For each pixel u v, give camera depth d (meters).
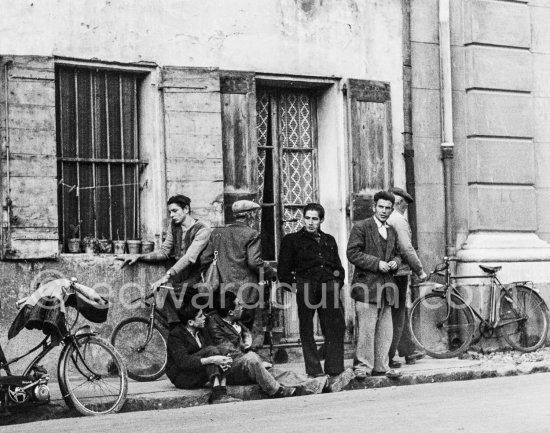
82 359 9.59
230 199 12.39
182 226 11.48
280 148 13.29
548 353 13.57
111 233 11.95
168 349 10.58
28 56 11.23
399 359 13.02
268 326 12.32
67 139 11.72
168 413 9.53
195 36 12.39
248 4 12.76
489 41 14.39
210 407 9.90
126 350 11.32
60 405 9.48
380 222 11.40
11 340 11.02
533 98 14.82
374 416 8.86
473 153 14.24
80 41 11.66
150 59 12.10
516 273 14.10
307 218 11.10
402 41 13.83
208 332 10.58
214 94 12.29
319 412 9.26
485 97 14.32
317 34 13.22
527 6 14.73
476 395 10.20
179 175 12.09
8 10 11.26
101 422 9.02
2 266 11.03
